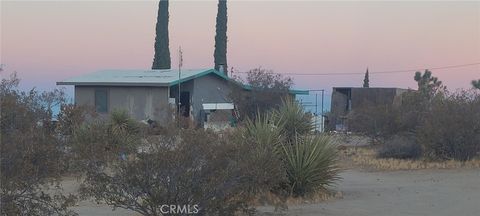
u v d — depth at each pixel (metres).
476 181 14.25
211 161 7.16
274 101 30.27
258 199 9.37
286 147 11.63
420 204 10.77
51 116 7.14
